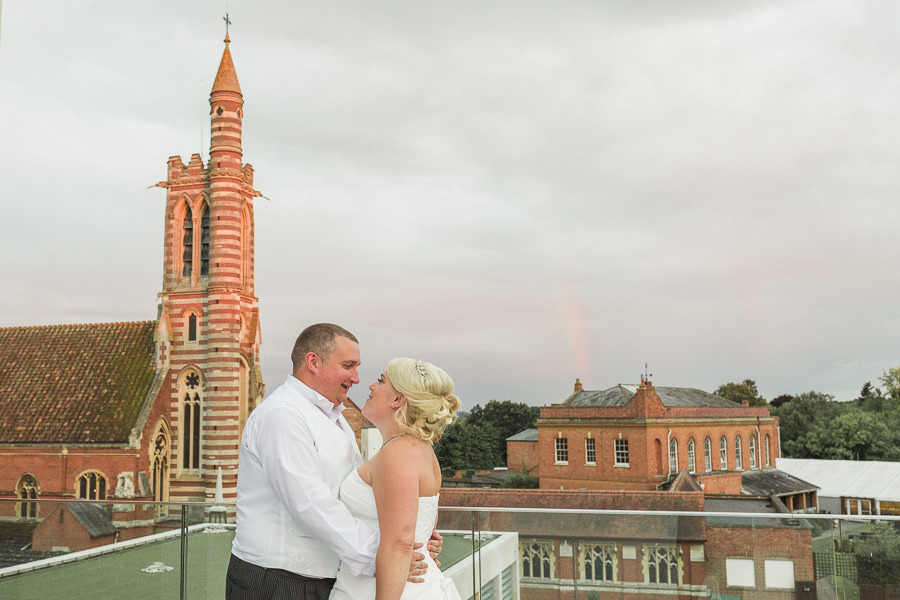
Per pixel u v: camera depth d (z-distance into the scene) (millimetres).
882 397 121000
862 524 6883
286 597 4633
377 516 4508
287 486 4410
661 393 68125
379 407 4617
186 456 48656
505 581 7512
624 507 34500
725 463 65750
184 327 49281
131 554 7293
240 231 49688
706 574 7191
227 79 49281
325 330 4867
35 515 7430
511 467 89375
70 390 48906
